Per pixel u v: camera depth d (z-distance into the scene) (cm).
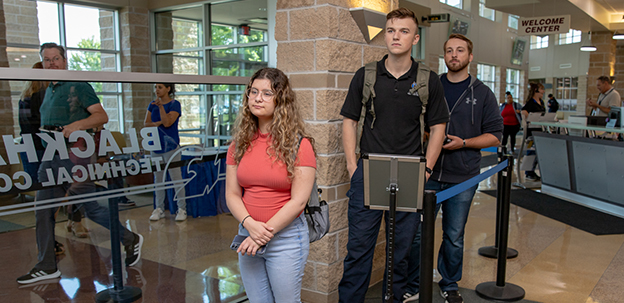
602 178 539
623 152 503
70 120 192
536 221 492
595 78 1673
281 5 277
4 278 177
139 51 852
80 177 198
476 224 479
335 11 262
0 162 172
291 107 178
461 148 275
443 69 1455
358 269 248
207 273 260
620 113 574
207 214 259
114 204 213
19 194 179
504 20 1848
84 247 202
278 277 181
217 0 792
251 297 189
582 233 446
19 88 175
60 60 373
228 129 267
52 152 188
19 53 704
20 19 703
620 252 389
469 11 1548
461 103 282
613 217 507
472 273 342
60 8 755
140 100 217
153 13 873
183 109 239
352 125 247
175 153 238
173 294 242
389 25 227
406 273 256
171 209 239
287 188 179
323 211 193
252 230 174
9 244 177
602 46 1650
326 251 274
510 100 970
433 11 1273
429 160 235
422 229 203
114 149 210
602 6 1480
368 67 239
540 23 1173
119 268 217
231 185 188
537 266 356
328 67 261
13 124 175
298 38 271
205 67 828
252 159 179
